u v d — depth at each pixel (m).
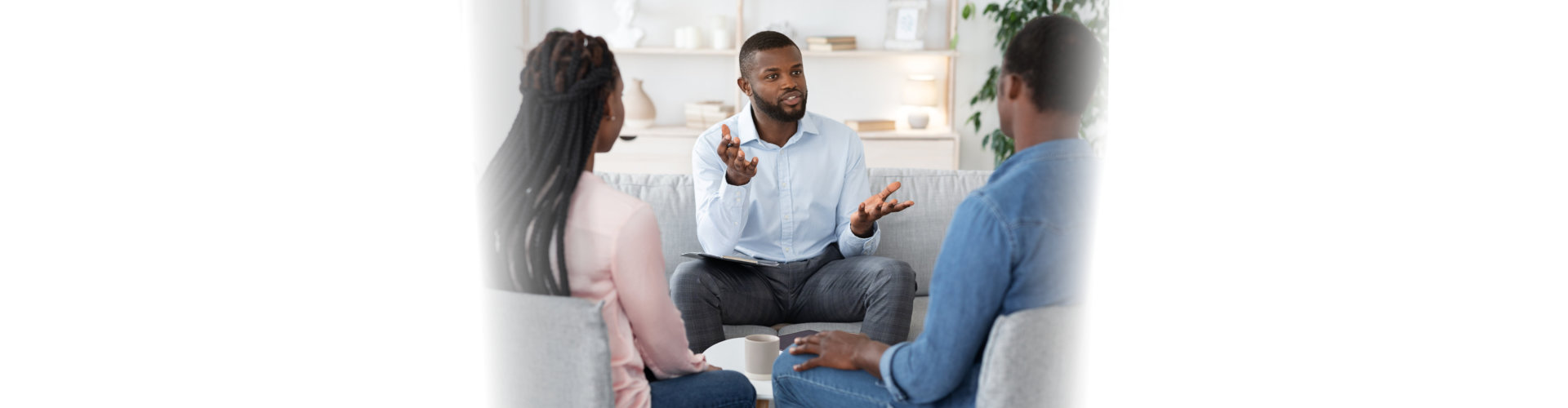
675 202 2.22
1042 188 1.12
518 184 1.16
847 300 1.95
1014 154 1.15
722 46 3.94
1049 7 2.91
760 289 1.97
